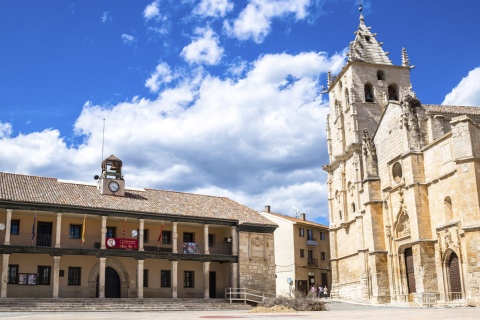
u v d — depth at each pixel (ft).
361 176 216.54
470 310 95.86
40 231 171.53
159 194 202.18
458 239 139.33
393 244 176.24
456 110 197.16
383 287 178.09
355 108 234.99
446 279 146.61
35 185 175.52
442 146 149.79
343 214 232.73
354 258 222.48
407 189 163.53
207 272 187.01
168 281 190.49
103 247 171.63
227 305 171.94
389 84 245.45
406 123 165.37
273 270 197.77
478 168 135.95
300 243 268.21
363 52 248.32
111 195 186.60
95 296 174.81
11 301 146.00
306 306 127.24
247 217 201.36
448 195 147.02
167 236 194.08
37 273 167.32
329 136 260.01
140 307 153.79
